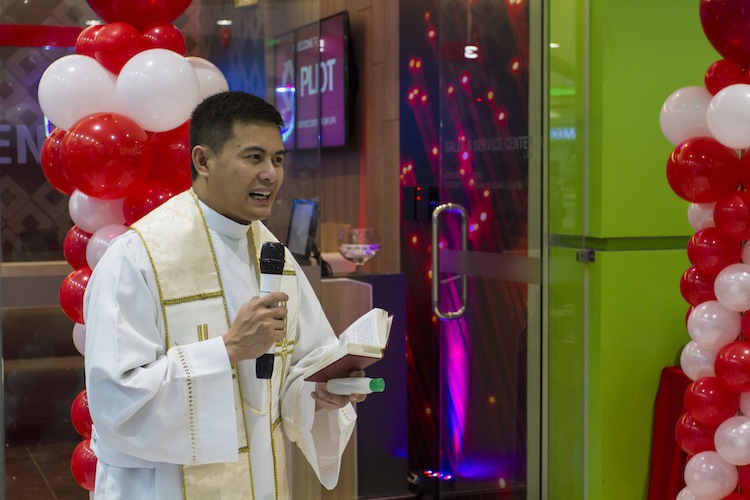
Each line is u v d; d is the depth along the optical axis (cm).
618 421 377
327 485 222
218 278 200
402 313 464
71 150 260
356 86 547
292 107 356
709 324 301
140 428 184
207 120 195
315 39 359
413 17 504
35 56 320
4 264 319
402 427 467
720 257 297
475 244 429
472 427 435
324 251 566
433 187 493
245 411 200
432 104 498
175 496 194
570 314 380
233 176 193
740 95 278
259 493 202
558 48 377
